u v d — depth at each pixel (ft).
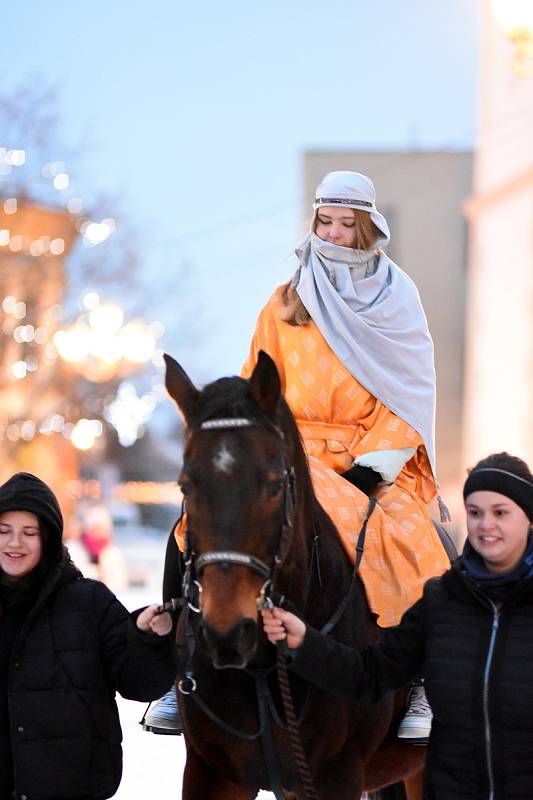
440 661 29.99
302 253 41.63
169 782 57.26
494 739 29.19
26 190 171.42
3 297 177.37
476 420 184.85
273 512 29.22
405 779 42.63
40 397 189.16
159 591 154.40
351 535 36.29
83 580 34.27
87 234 186.91
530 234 163.73
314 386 39.99
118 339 171.01
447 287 264.72
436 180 264.11
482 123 179.11
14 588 33.68
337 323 39.91
